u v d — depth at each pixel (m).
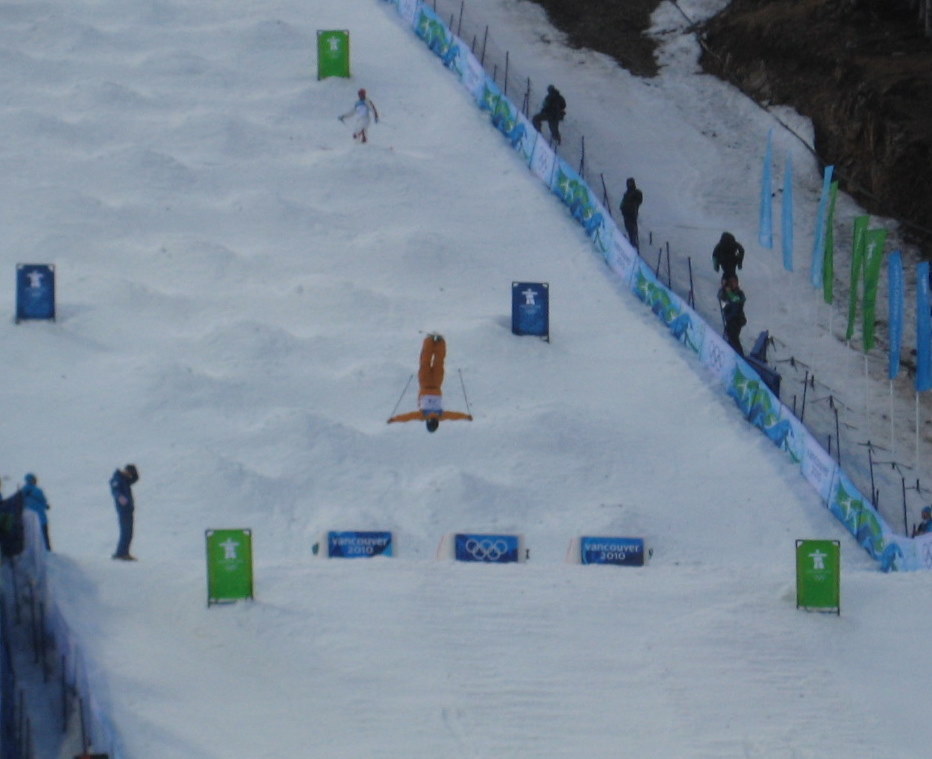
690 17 72.06
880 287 54.06
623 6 73.31
